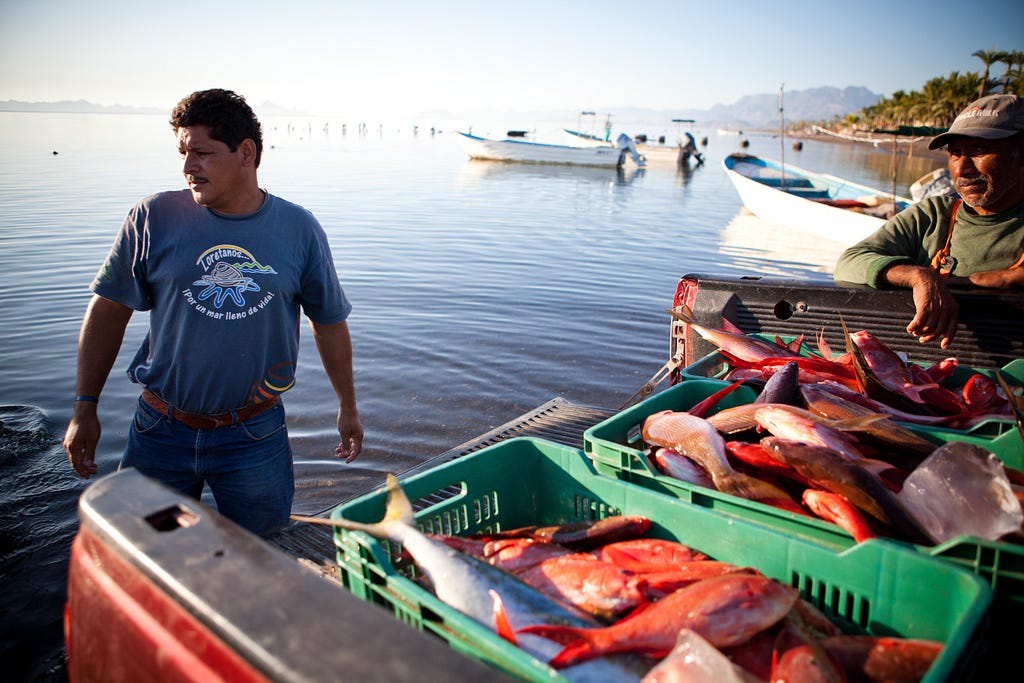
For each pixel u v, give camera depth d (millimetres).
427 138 98812
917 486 2111
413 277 12328
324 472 5512
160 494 1632
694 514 2129
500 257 14414
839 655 1624
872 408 3021
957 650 1363
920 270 3473
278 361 3045
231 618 1238
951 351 3596
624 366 8148
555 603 1875
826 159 64000
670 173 43656
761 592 1727
